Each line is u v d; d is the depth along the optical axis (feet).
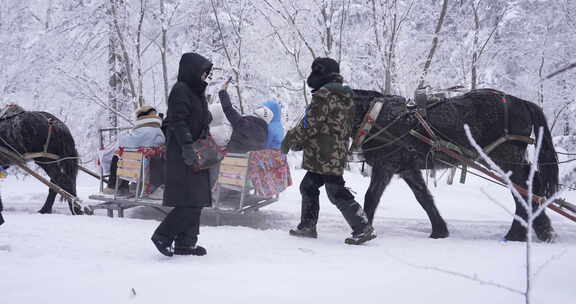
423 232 20.94
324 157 16.51
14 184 36.24
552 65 42.78
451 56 44.55
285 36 41.01
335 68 17.21
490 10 45.09
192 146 13.24
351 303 9.07
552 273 11.00
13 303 9.00
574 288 9.85
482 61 44.50
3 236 16.44
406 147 18.81
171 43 44.80
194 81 13.89
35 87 39.91
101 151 24.91
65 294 9.48
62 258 13.41
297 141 16.83
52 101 41.70
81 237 16.51
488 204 28.71
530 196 6.72
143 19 42.29
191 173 13.70
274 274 11.28
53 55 39.88
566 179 33.83
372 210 18.95
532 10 44.78
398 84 39.34
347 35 40.96
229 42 43.11
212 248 15.16
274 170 21.85
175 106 13.38
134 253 14.30
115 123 43.37
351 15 41.01
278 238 17.03
